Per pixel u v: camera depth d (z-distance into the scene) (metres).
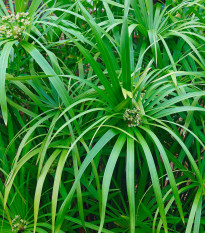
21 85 0.74
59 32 0.85
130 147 0.64
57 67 0.71
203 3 0.87
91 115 0.74
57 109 0.74
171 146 0.82
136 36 0.88
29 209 0.76
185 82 0.78
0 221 0.72
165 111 0.68
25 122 0.86
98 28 0.72
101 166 0.93
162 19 0.88
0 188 0.74
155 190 0.62
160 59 0.78
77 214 0.90
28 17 0.74
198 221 0.67
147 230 0.77
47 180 0.80
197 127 0.78
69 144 0.70
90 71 0.81
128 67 0.66
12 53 0.82
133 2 0.81
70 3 0.87
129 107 0.70
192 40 0.78
